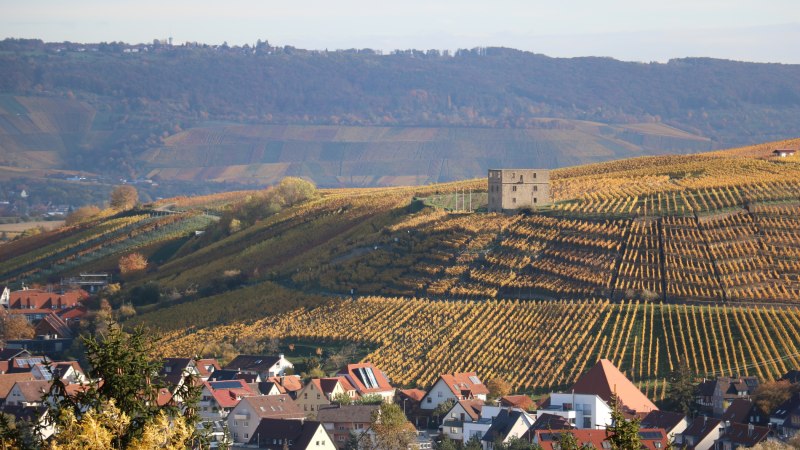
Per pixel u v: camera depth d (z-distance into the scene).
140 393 102.25
